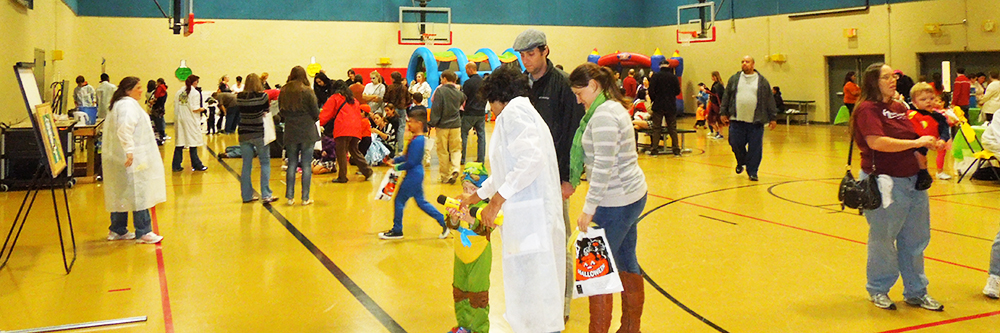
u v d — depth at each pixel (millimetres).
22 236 6223
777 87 19703
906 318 3977
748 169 9422
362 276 4926
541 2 23891
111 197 5820
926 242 4129
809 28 20125
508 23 23547
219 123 18266
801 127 19016
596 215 3512
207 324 3951
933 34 17344
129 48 19891
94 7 19500
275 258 5441
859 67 19234
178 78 19359
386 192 6027
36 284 4746
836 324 3891
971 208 7105
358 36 21875
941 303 4227
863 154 4102
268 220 6941
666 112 12391
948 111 6797
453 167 9305
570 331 3938
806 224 6496
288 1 21219
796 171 10242
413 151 5949
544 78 3881
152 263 5297
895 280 4156
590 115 3457
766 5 21203
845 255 5367
